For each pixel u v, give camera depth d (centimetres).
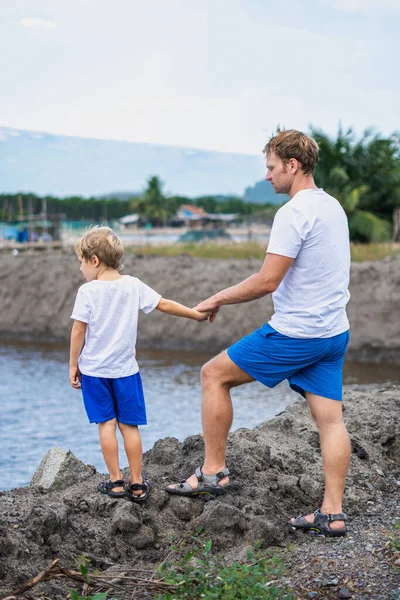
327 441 376
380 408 568
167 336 2172
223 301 375
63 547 346
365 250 2556
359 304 1997
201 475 394
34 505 368
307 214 354
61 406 1209
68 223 3384
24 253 3005
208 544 329
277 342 362
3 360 1889
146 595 318
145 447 911
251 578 311
